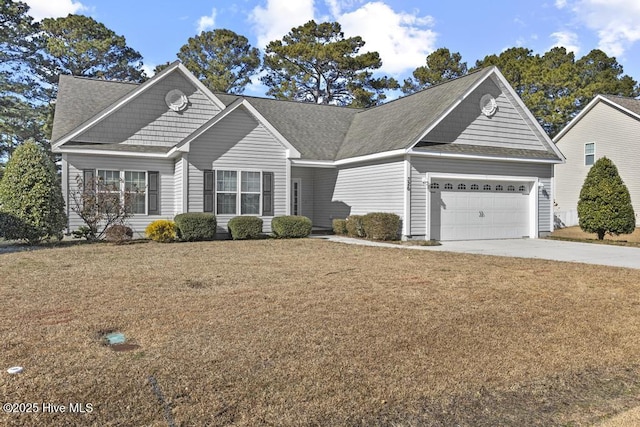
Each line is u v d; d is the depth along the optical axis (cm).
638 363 453
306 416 333
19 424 314
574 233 2144
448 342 491
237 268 942
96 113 1614
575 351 477
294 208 2120
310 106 2322
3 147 3203
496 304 659
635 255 1266
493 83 1764
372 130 1948
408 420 336
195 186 1554
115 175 1606
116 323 540
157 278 823
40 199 1361
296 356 441
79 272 880
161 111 1717
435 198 1641
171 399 351
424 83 3928
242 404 347
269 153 1664
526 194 1825
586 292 748
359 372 407
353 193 1856
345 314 590
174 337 491
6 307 611
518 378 410
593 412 356
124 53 3597
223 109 1648
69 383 374
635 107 2409
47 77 3247
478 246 1481
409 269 952
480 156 1645
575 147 2669
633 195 2338
